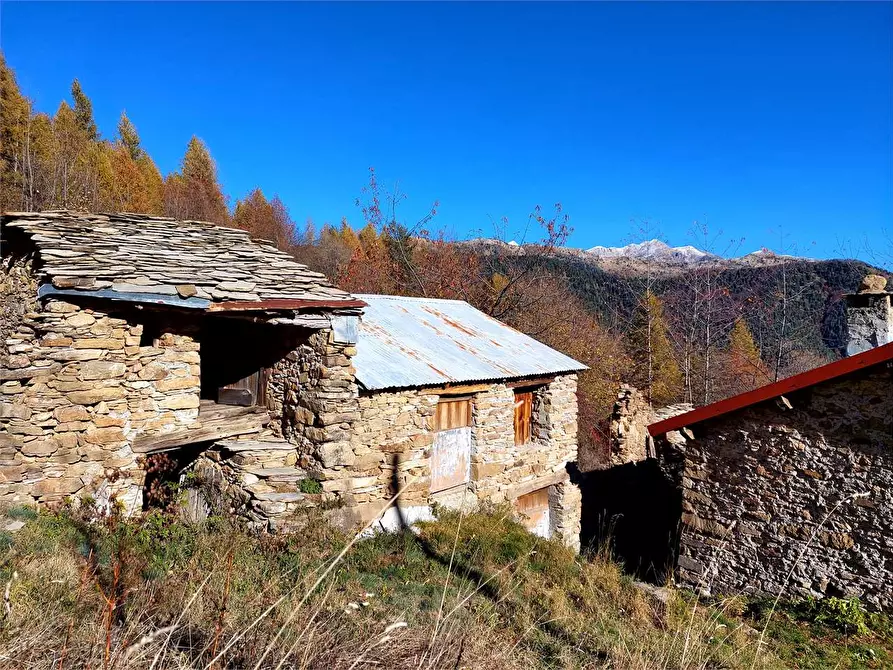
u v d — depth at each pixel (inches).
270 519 269.1
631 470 537.3
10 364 233.6
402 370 340.8
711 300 798.5
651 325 860.6
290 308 282.8
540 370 436.5
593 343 904.9
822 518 290.7
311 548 255.1
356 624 165.0
